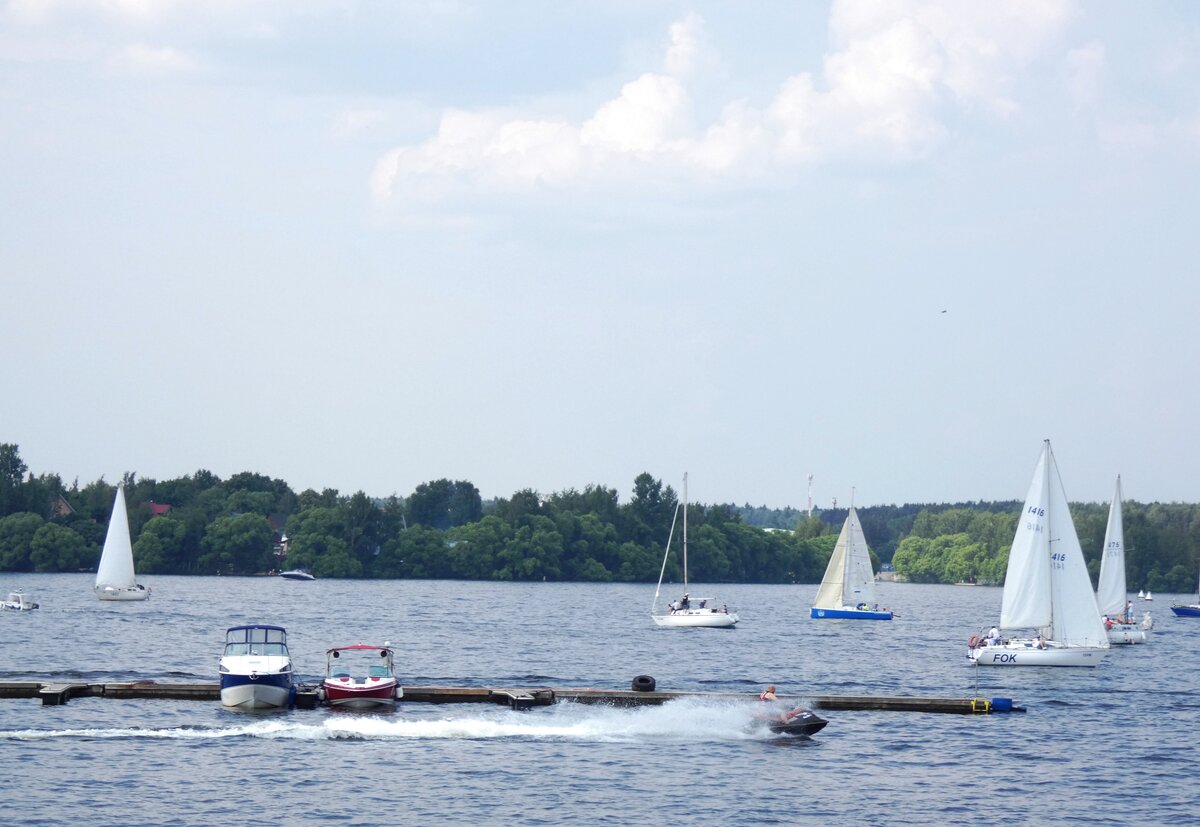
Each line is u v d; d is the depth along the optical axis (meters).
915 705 142.62
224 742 114.62
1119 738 128.75
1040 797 102.56
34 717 125.06
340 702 131.75
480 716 130.00
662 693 142.38
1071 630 193.12
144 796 95.56
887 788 104.50
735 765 111.56
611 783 103.62
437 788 100.31
